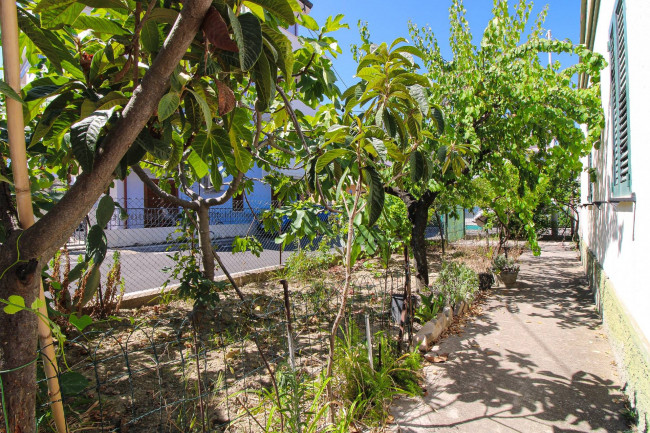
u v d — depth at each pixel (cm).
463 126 566
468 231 2395
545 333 506
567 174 563
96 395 310
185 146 197
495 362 409
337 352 339
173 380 344
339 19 312
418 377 367
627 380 338
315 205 425
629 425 293
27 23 143
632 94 361
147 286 758
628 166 374
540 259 1224
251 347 424
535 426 291
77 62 162
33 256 118
